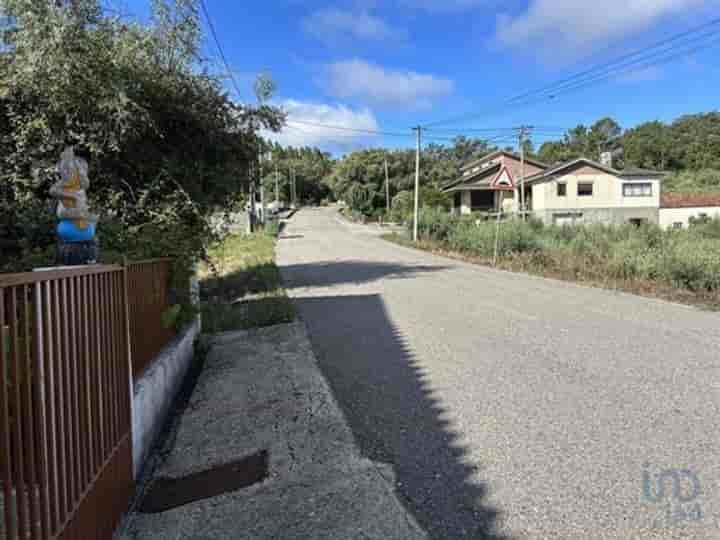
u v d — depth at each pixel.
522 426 3.68
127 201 6.85
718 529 2.44
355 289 10.84
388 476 3.04
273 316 7.89
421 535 2.46
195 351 6.20
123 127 6.17
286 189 84.25
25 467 1.84
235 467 3.33
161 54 6.96
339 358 5.63
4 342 1.68
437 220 24.92
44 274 2.02
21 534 1.78
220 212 7.99
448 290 10.39
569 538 2.40
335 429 3.75
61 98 6.02
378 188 60.56
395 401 4.28
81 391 2.39
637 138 64.06
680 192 44.00
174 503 2.97
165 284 5.13
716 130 60.62
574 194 35.16
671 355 5.35
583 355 5.43
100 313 2.74
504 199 41.94
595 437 3.46
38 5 5.75
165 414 4.33
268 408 4.25
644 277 10.62
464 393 4.39
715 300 8.59
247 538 2.52
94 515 2.46
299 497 2.87
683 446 3.28
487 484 2.91
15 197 6.03
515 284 11.16
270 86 7.96
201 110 7.14
